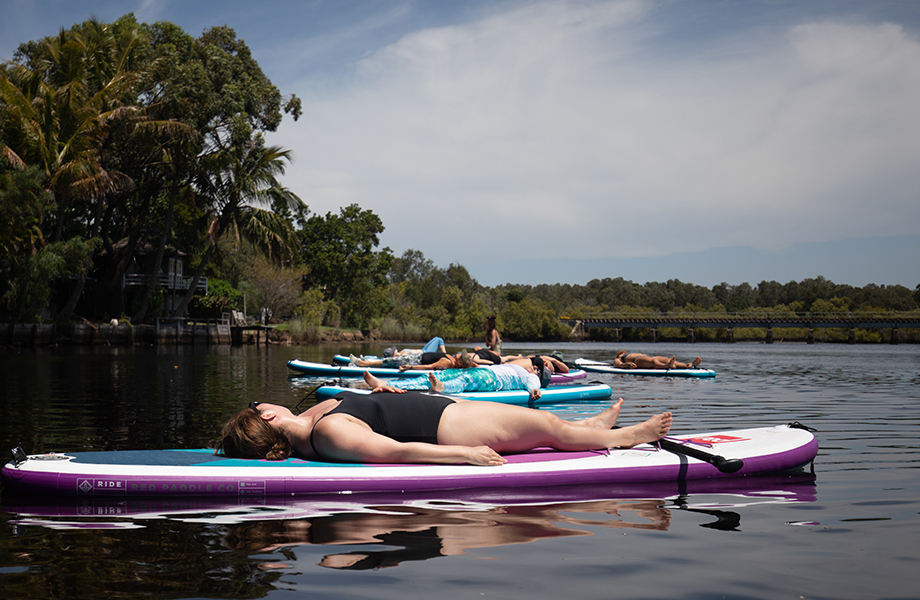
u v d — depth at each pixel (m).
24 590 2.14
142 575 2.28
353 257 61.66
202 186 32.56
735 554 2.52
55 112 25.73
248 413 3.88
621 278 136.50
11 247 24.36
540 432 3.94
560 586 2.18
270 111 33.78
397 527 2.88
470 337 74.50
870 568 2.36
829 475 4.02
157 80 29.95
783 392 10.16
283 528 2.86
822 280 113.50
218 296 39.84
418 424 3.79
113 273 32.94
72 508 3.22
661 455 3.97
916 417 7.07
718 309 118.94
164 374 13.20
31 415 7.01
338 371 12.73
